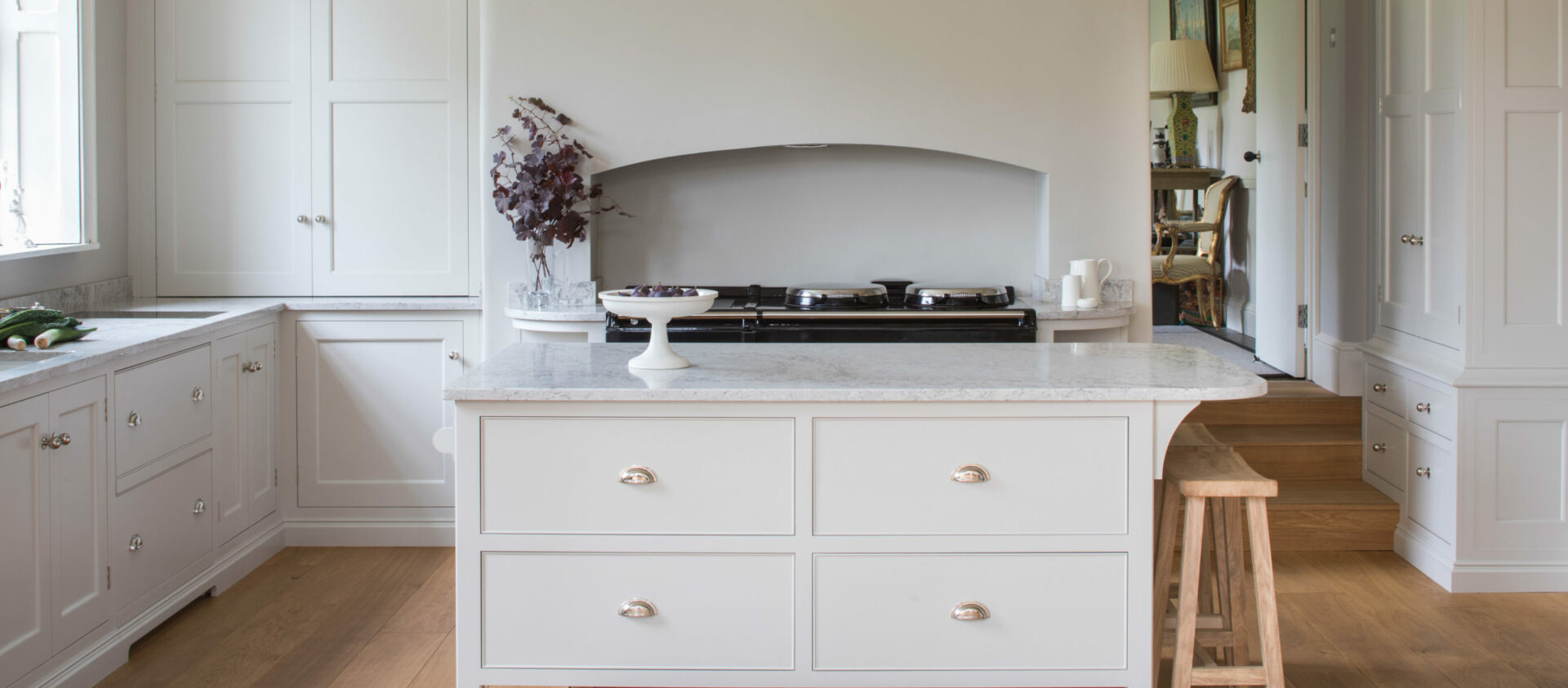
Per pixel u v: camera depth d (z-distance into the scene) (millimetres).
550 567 2471
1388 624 3553
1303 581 3971
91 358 2953
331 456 4293
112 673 3117
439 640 3385
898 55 4207
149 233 4348
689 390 2414
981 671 2492
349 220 4363
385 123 4340
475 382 2506
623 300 2639
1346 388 4934
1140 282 4297
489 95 4215
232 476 3883
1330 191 5020
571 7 4184
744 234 4590
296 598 3738
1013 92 4227
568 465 2447
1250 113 6914
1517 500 3803
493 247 4242
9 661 2666
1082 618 2482
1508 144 3684
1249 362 5848
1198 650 3010
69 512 2910
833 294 4117
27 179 3898
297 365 4254
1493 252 3709
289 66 4316
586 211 4457
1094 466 2457
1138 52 4230
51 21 3871
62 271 3906
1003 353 3002
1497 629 3498
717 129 4219
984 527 2463
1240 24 7055
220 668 3170
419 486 4305
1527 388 3736
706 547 2463
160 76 4316
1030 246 4562
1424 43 4020
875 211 4578
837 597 2475
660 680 2496
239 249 4367
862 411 2436
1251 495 2527
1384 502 4312
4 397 2615
